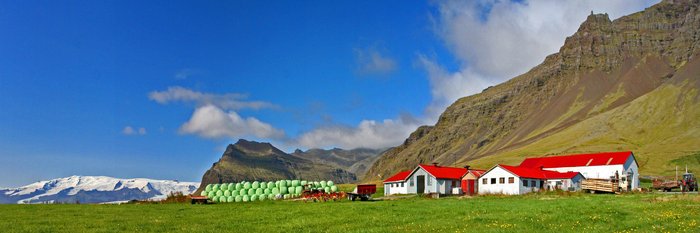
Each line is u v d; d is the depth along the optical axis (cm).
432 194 9525
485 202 6862
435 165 11931
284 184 11369
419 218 4741
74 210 6488
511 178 10344
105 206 7294
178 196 9131
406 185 11562
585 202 6294
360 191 11344
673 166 19550
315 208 6284
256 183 11556
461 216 4797
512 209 5391
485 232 3709
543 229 3816
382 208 6000
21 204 7844
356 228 4212
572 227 3875
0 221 5128
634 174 12119
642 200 6272
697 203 5447
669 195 7450
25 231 4369
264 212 5888
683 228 3656
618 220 4206
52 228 4556
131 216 5603
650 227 3772
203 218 5312
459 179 11281
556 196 8306
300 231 4138
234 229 4350
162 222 4944
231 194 11106
